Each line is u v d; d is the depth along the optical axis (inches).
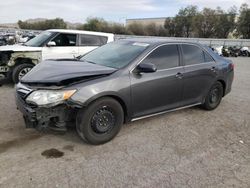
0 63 296.7
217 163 143.8
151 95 175.0
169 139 170.4
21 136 164.7
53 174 126.4
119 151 151.6
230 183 126.4
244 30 2097.7
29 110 141.9
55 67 163.3
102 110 153.3
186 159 146.4
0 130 172.1
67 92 140.8
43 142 158.1
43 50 321.7
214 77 220.8
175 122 200.4
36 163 135.3
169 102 190.2
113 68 165.6
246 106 253.1
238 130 192.2
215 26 2279.8
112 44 208.4
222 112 231.0
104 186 119.4
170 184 123.2
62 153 146.3
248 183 127.3
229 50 1039.0
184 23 2375.7
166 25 2453.2
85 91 143.9
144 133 177.5
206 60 218.5
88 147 154.2
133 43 193.3
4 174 124.6
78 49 353.4
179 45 198.4
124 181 123.7
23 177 123.0
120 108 160.2
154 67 161.5
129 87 161.0
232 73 245.3
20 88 153.3
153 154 150.0
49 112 141.6
